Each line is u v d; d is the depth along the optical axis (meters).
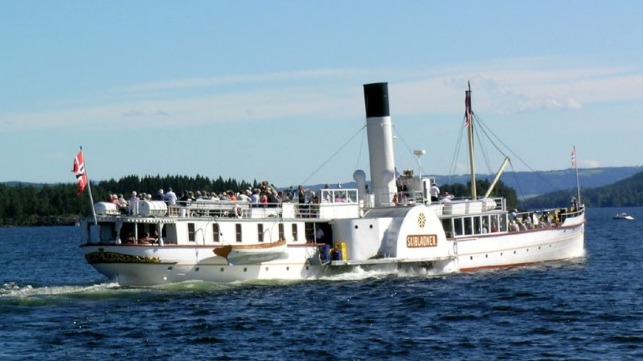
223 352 80.50
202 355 79.31
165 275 111.94
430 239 129.62
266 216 120.31
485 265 137.62
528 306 102.94
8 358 78.75
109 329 90.44
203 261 113.44
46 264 198.50
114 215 111.12
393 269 129.38
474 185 151.25
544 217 156.38
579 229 155.38
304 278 122.62
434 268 132.12
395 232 126.69
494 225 141.25
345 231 126.31
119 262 110.25
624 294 112.44
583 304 104.25
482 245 137.00
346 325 92.00
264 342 84.31
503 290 115.12
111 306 102.62
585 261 153.00
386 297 109.12
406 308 101.75
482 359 77.12
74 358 78.62
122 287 113.00
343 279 124.19
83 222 113.00
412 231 127.38
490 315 97.44
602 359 76.56
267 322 93.62
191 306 102.44
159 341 85.00
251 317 96.19
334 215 127.62
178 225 112.00
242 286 116.25
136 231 110.81
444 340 84.62
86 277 158.25
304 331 89.12
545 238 147.12
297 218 122.62
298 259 121.56
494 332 88.19
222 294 110.44
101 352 80.81
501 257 140.00
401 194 136.12
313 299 107.50
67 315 97.81
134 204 110.56
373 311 99.88
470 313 98.62
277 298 108.00
